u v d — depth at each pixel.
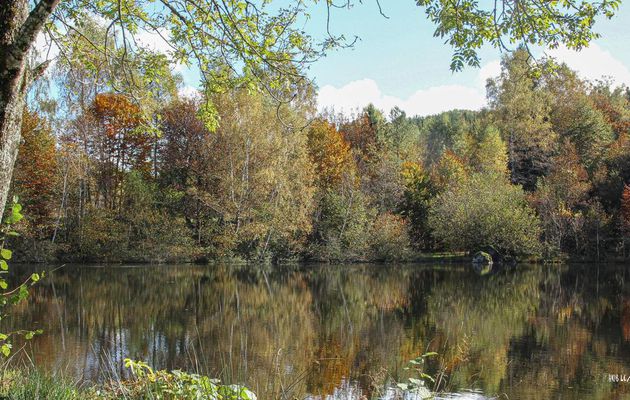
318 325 13.40
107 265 28.27
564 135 45.66
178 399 4.38
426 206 39.00
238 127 30.72
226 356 9.84
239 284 21.94
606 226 35.84
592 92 55.59
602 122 45.59
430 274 27.61
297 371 8.88
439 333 12.55
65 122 29.19
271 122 30.69
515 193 36.91
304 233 33.94
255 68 5.44
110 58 5.91
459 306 16.95
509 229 34.72
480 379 8.73
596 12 4.80
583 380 8.75
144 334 11.76
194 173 33.25
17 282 20.25
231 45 5.29
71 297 17.00
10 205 4.19
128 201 31.44
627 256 36.88
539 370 9.34
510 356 10.30
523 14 4.89
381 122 56.09
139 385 4.86
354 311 15.77
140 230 30.86
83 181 30.11
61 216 29.50
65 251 29.08
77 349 9.96
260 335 12.03
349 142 47.31
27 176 28.11
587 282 24.28
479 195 36.31
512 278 25.88
